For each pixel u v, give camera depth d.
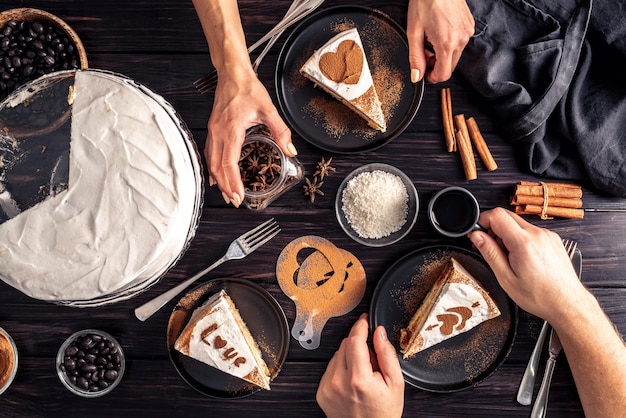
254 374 0.95
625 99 0.93
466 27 0.88
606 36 0.93
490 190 0.98
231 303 0.97
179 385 0.99
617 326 0.97
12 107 0.83
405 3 0.97
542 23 0.92
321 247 0.98
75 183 0.81
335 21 0.97
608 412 0.90
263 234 0.98
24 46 0.94
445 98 0.96
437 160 0.98
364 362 0.91
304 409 0.99
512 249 0.90
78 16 0.98
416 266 0.97
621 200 0.97
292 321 0.98
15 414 1.00
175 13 0.98
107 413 0.99
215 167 0.86
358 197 0.95
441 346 0.97
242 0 0.97
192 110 0.98
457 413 0.98
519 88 0.92
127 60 0.98
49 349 0.99
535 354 0.96
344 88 0.93
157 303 0.96
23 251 0.81
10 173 0.83
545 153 0.95
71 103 0.83
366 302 0.98
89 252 0.81
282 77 0.97
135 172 0.80
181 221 0.82
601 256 0.97
